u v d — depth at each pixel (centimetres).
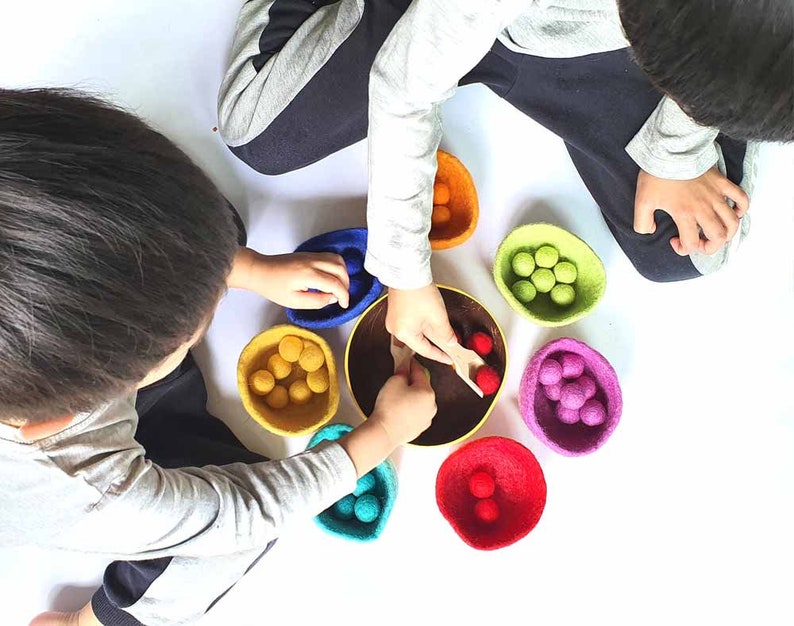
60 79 95
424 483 90
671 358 92
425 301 79
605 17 70
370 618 88
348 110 85
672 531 90
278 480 72
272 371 87
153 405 85
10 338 47
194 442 85
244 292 92
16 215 46
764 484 90
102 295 48
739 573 89
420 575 89
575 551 89
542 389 88
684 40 43
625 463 91
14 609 88
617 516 90
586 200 94
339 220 94
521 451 85
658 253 87
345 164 95
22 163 46
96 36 95
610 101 81
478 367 86
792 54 42
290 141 88
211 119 95
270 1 88
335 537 87
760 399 91
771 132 47
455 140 95
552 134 95
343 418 91
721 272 93
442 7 59
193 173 54
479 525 87
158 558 76
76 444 60
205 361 91
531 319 86
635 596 89
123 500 63
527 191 94
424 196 72
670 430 91
